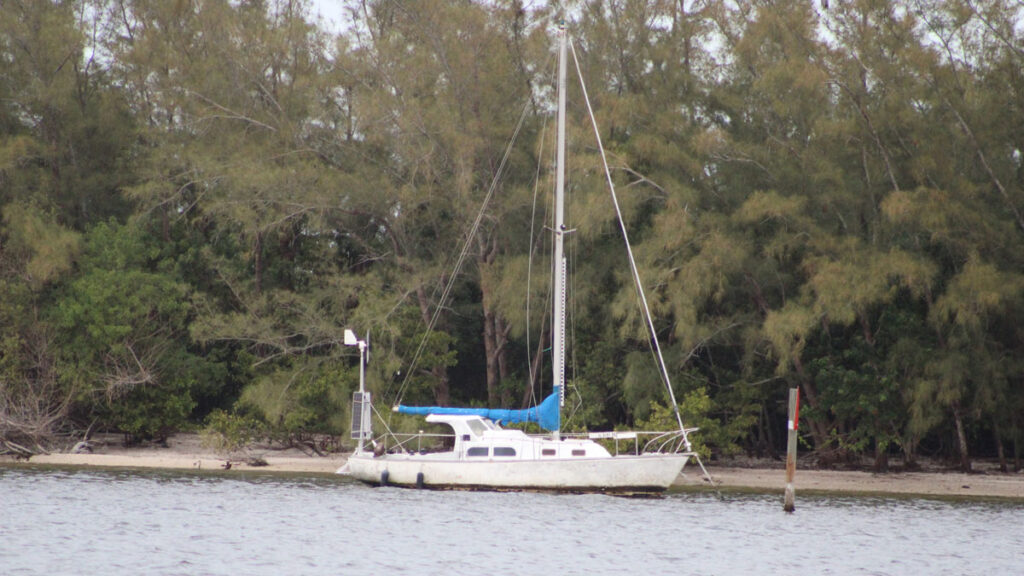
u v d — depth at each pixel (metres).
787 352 128.75
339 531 89.06
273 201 148.00
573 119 141.62
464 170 141.00
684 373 141.12
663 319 139.25
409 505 103.12
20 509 96.75
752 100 141.88
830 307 124.75
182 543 82.81
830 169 132.00
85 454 145.88
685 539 88.12
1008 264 129.00
